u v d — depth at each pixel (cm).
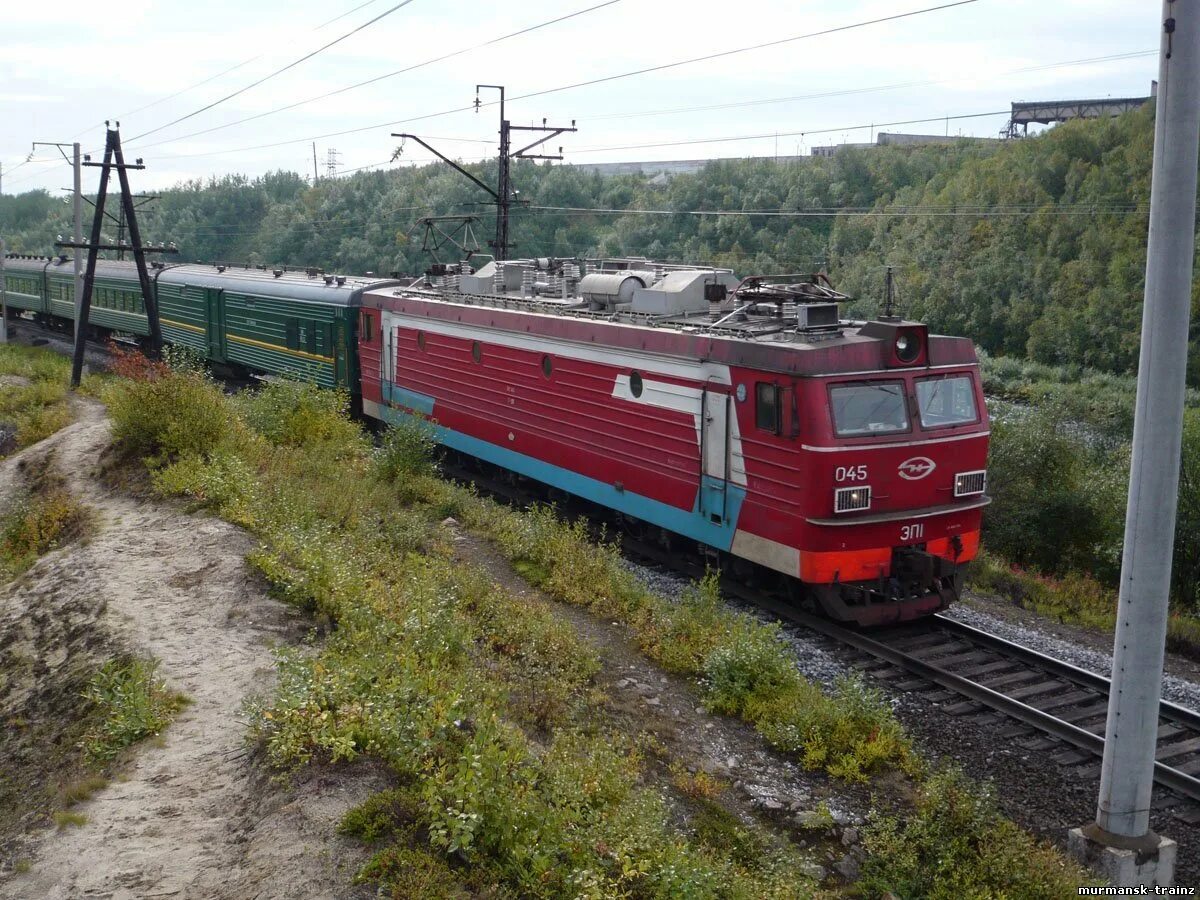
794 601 1250
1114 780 736
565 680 992
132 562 1267
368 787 729
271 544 1296
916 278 5191
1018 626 1321
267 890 631
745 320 1339
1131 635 715
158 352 2797
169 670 970
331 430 1931
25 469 1941
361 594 1106
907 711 998
